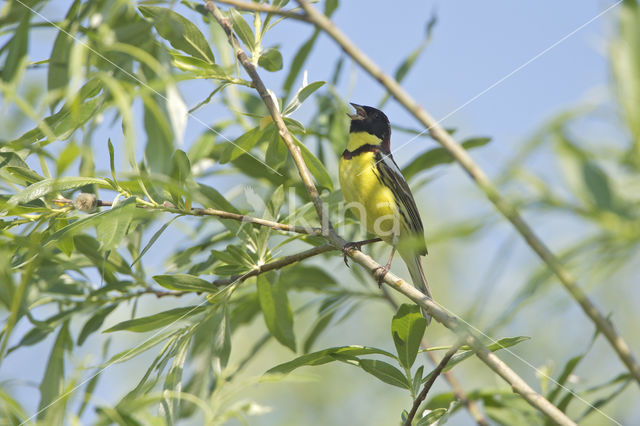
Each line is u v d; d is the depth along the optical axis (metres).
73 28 5.31
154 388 6.27
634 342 7.06
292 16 5.21
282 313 8.01
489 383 10.75
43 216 6.61
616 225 3.04
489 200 3.27
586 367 7.96
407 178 9.08
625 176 3.11
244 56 6.97
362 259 6.50
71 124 5.81
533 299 3.54
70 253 6.89
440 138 4.64
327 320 9.19
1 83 4.82
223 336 6.72
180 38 6.72
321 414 10.88
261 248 6.99
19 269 6.30
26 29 5.27
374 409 11.01
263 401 10.84
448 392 7.33
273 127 7.61
